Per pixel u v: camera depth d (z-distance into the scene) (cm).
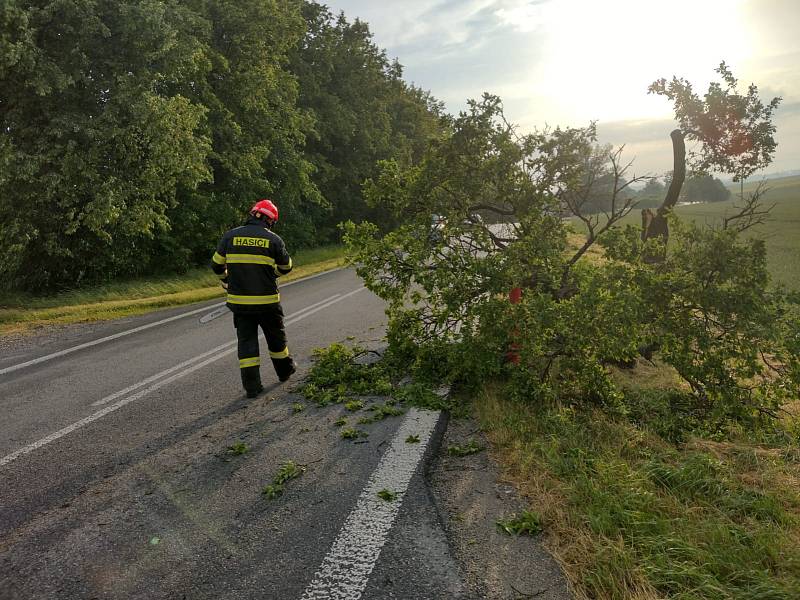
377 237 612
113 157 1548
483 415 461
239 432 455
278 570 272
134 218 1576
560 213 576
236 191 2400
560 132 570
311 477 369
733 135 697
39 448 439
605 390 496
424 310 599
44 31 1339
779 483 342
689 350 487
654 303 484
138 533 311
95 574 275
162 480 374
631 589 247
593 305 473
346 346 750
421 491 342
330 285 1509
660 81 701
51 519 329
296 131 2725
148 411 519
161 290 1602
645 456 387
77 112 1433
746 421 487
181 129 1639
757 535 277
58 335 936
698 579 248
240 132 2253
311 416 483
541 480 349
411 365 584
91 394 583
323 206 3362
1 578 274
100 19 1402
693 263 475
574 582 255
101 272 1800
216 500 344
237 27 2256
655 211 732
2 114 1403
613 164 574
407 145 3903
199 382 610
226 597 254
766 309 463
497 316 504
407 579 261
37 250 1533
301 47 3297
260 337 841
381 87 3872
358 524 308
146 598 256
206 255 2336
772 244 3041
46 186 1364
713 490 325
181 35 1667
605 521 292
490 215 607
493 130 569
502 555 277
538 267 545
